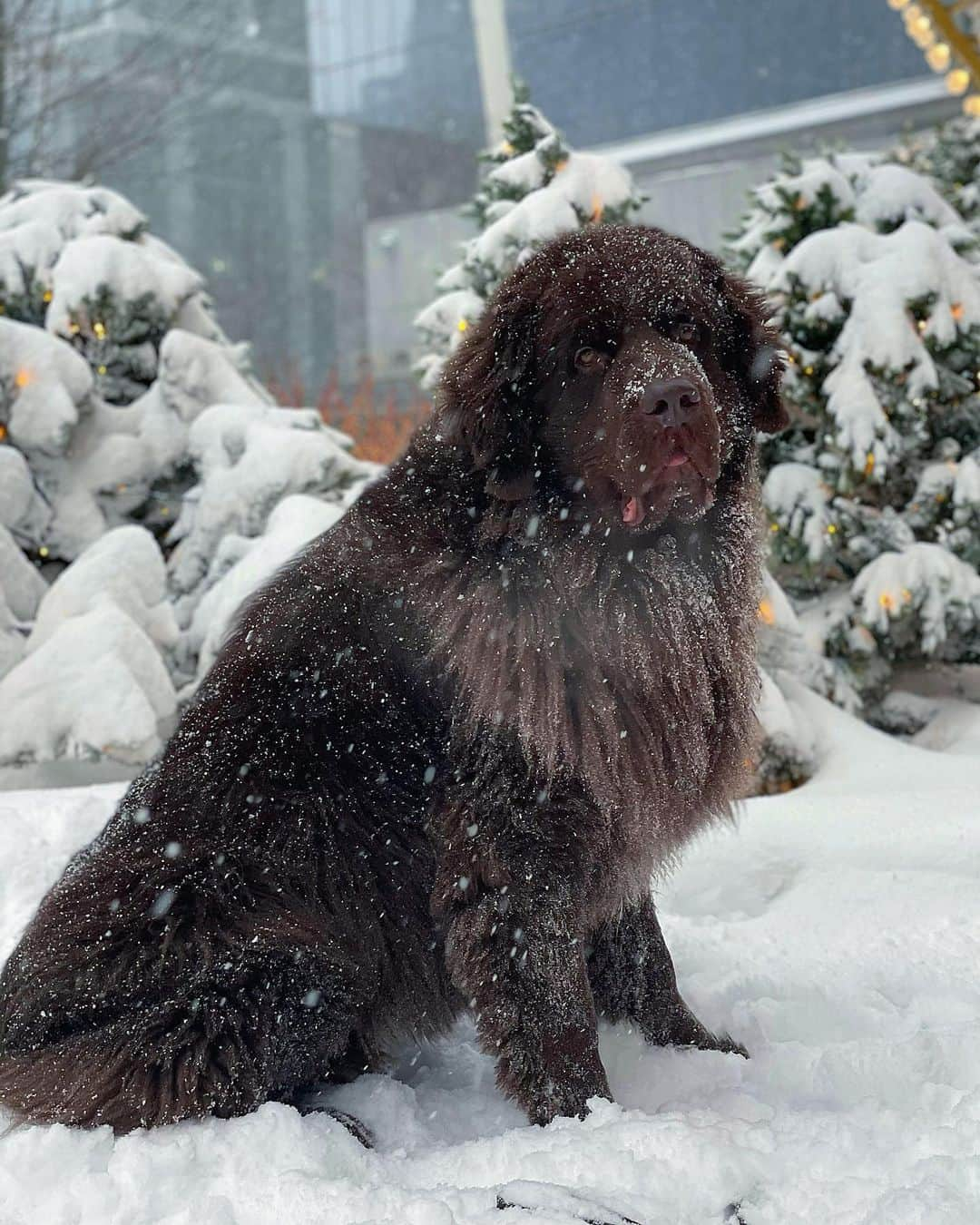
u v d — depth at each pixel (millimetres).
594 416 1690
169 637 3182
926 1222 1314
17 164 9188
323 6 14531
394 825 1739
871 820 2363
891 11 9531
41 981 1687
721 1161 1458
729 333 1800
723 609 1795
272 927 1681
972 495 3117
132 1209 1487
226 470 3625
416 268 13250
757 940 2070
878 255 3152
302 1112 1701
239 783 1720
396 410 8211
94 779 3055
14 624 3201
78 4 11891
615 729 1695
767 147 9859
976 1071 1637
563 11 11016
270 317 14867
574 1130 1563
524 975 1658
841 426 3074
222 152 14125
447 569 1730
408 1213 1418
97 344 3939
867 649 3172
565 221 3176
